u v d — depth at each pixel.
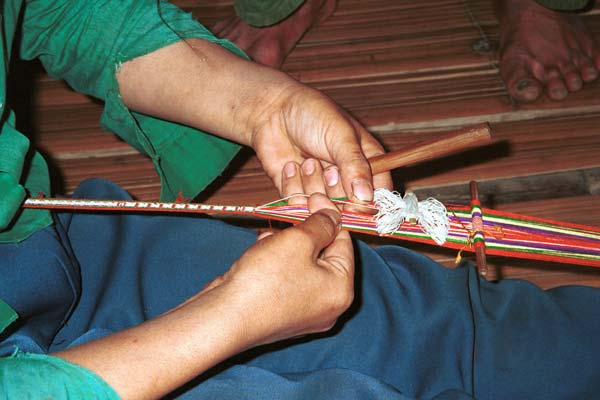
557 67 1.84
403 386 0.95
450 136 0.88
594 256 0.98
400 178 1.69
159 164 1.13
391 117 1.82
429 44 2.00
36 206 0.89
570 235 0.98
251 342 0.71
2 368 0.62
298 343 0.97
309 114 0.99
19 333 0.91
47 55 1.09
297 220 0.96
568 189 1.65
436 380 0.96
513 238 0.96
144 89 1.08
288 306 0.73
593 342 0.98
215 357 0.67
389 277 1.00
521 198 1.64
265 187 1.69
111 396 0.62
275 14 1.87
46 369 0.62
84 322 0.99
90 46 1.05
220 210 0.95
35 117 1.87
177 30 1.07
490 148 1.73
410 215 0.90
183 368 0.65
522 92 1.80
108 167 1.76
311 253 0.77
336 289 0.78
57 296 0.92
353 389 0.85
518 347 0.98
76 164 1.77
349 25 2.07
